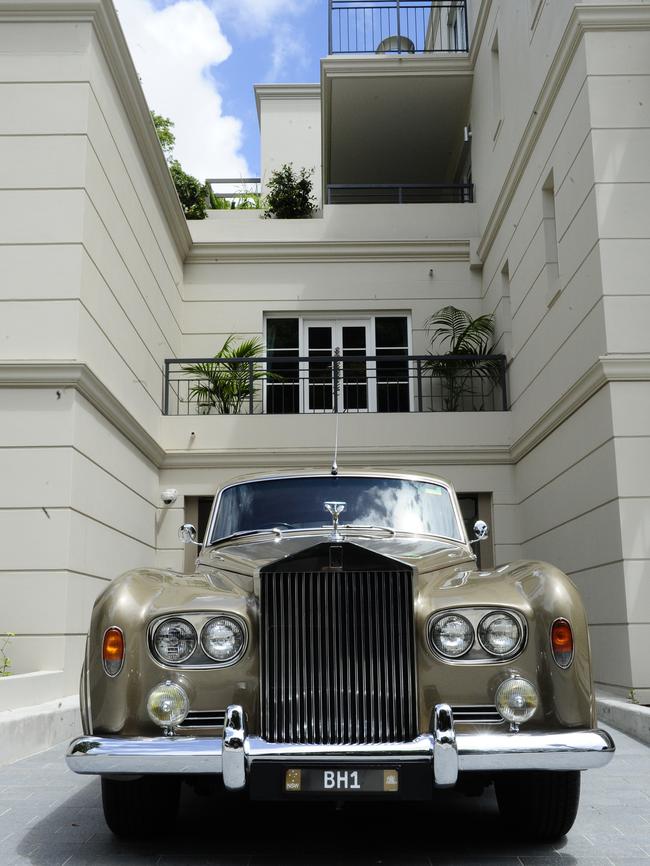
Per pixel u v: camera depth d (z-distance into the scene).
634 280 7.27
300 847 3.49
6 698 5.76
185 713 3.17
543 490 9.35
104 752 3.03
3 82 7.71
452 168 15.50
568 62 8.10
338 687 3.16
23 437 7.08
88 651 3.34
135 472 9.37
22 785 4.64
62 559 6.88
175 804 3.66
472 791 3.61
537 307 9.44
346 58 12.94
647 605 6.73
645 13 7.64
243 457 10.70
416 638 3.23
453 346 11.86
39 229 7.45
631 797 4.30
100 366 7.96
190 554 10.66
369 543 4.23
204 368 11.20
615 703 6.41
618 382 7.12
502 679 3.21
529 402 9.88
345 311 12.70
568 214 8.23
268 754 3.02
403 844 3.53
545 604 3.29
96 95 7.92
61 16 7.80
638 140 7.48
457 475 10.75
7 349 7.27
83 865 3.26
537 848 3.47
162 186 10.52
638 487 6.94
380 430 10.81
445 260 12.73
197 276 12.60
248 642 3.26
